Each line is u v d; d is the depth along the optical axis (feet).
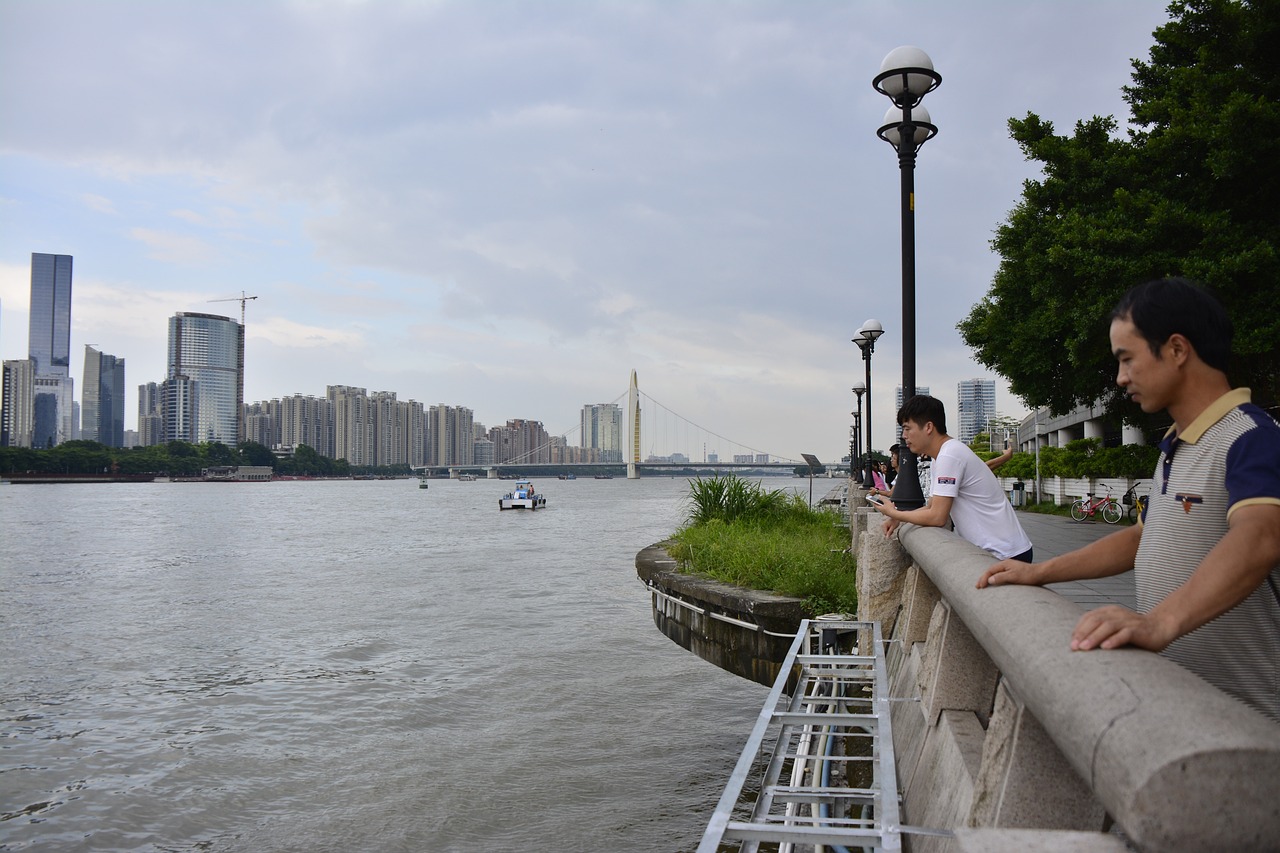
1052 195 54.29
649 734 37.01
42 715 41.22
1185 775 2.64
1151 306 5.67
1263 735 2.69
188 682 47.62
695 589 29.50
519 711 40.91
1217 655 5.42
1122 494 84.53
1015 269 56.44
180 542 152.97
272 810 29.43
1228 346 5.62
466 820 28.09
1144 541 5.95
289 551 132.98
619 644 55.88
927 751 8.83
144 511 283.59
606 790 30.50
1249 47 47.50
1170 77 51.11
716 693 43.68
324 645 57.26
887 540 16.61
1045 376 57.11
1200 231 46.57
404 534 170.60
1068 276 50.14
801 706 12.10
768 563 31.27
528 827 27.50
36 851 26.76
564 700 42.60
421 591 83.76
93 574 102.32
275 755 34.99
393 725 38.96
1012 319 58.18
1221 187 47.34
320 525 205.87
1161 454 6.04
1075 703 3.43
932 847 6.76
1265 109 42.14
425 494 537.65
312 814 29.04
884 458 75.36
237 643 58.34
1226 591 4.37
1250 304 44.16
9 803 30.32
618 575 95.61
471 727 38.52
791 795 8.39
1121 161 51.03
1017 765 5.06
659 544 48.03
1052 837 3.25
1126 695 3.21
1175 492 5.61
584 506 308.81
